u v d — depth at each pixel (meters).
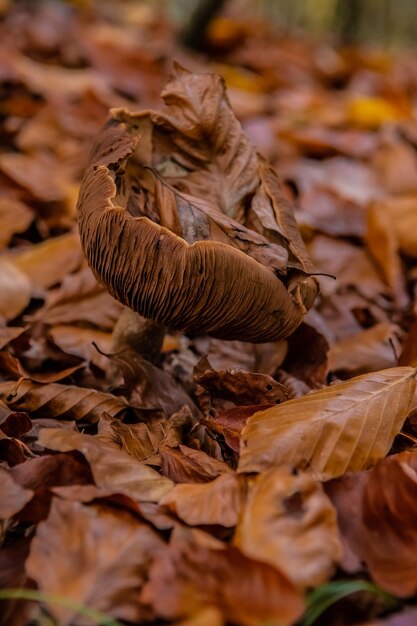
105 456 0.49
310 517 0.46
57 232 0.81
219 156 0.57
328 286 0.76
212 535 0.48
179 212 0.55
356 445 0.51
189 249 0.50
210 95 0.57
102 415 0.55
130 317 0.59
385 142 1.05
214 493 0.48
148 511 0.48
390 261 0.78
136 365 0.58
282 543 0.45
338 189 0.96
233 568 0.44
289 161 1.08
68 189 0.84
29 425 0.54
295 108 1.43
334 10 3.36
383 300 0.76
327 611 0.45
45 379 0.60
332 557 0.45
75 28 1.72
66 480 0.49
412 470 0.48
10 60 1.18
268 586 0.44
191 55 1.83
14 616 0.44
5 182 0.83
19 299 0.67
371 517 0.47
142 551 0.46
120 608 0.44
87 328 0.66
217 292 0.51
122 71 1.42
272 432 0.51
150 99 1.34
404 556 0.46
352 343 0.66
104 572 0.45
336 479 0.49
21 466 0.49
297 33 3.16
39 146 1.00
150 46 1.76
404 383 0.53
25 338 0.62
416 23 3.71
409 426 0.55
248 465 0.50
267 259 0.53
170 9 2.65
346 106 1.43
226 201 0.57
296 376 0.62
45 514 0.48
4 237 0.76
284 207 0.56
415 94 1.79
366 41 3.58
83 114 1.10
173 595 0.44
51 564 0.45
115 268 0.52
